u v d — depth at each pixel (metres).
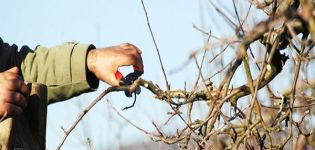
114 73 8.33
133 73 8.29
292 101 8.73
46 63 8.66
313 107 10.28
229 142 9.83
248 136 8.68
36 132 7.39
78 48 8.59
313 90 9.98
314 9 6.71
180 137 8.98
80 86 8.54
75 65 8.50
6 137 6.91
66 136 7.83
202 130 9.09
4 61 8.71
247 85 8.75
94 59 8.47
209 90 8.77
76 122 7.88
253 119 10.10
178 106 8.89
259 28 6.36
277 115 8.95
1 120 6.89
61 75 8.54
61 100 8.70
